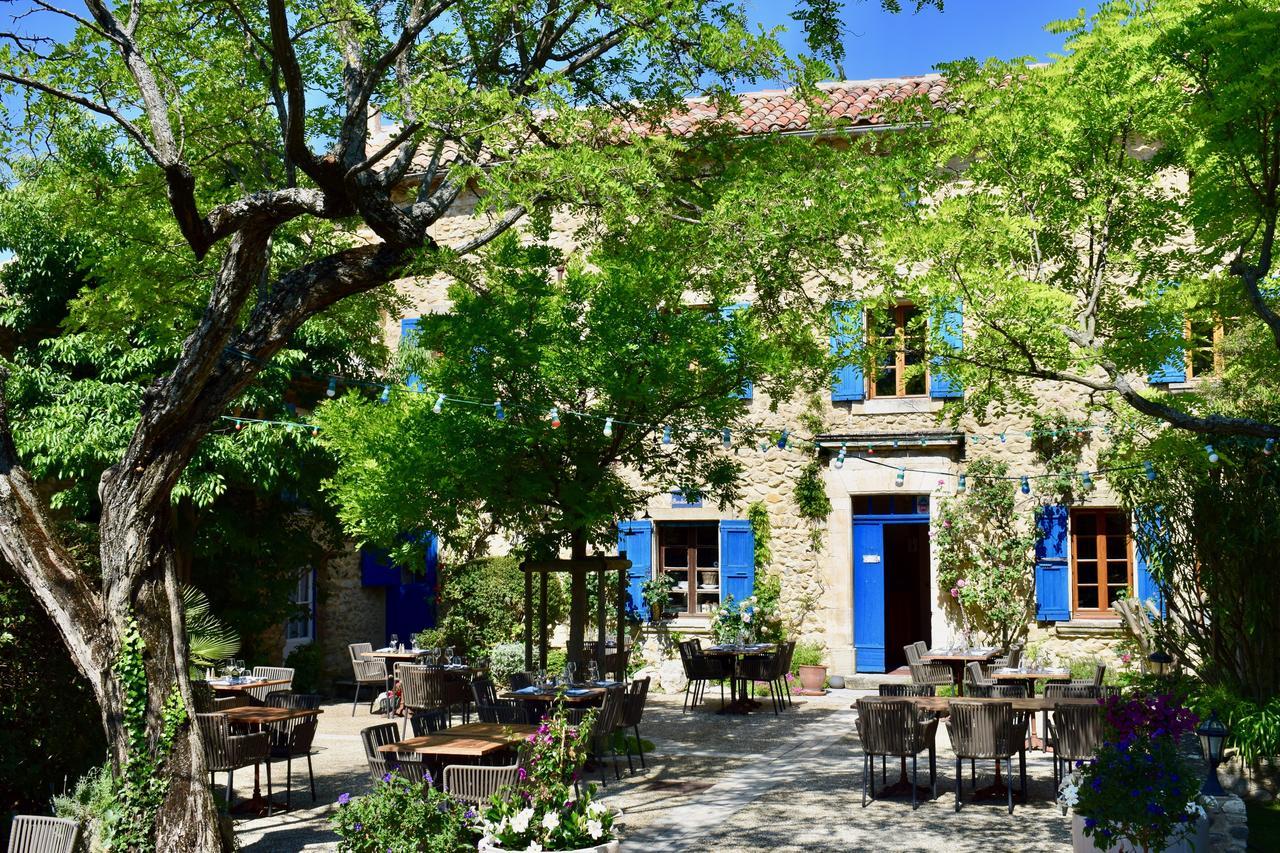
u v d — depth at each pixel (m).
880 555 15.09
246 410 13.35
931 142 8.91
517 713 9.50
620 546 15.86
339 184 7.25
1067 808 7.24
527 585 11.12
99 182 9.19
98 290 9.10
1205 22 6.30
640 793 9.12
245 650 14.54
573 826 6.28
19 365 12.67
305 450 13.09
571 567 10.55
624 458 10.60
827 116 9.16
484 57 9.01
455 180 8.05
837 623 14.95
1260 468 9.34
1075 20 8.05
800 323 9.18
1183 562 10.10
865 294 9.27
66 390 12.26
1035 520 14.11
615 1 7.80
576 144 7.70
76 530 8.76
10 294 13.05
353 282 7.70
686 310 9.96
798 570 15.16
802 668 14.80
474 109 7.64
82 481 12.33
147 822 6.83
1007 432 14.29
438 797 6.52
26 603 7.89
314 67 9.85
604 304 9.56
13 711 7.83
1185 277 8.34
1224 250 7.79
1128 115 7.96
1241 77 6.18
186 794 6.97
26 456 12.04
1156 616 11.98
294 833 8.01
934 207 8.30
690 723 12.73
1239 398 9.91
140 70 7.15
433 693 11.79
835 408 15.04
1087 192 8.23
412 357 14.25
